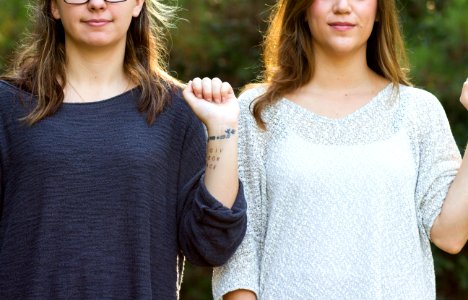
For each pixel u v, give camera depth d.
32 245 4.36
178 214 4.58
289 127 4.71
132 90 4.57
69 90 4.54
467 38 8.38
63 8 4.44
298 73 4.79
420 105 4.75
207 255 4.53
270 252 4.66
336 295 4.55
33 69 4.55
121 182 4.41
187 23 9.02
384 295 4.55
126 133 4.46
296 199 4.61
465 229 4.62
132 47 4.63
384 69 4.80
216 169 4.49
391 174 4.60
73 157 4.39
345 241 4.57
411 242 4.61
